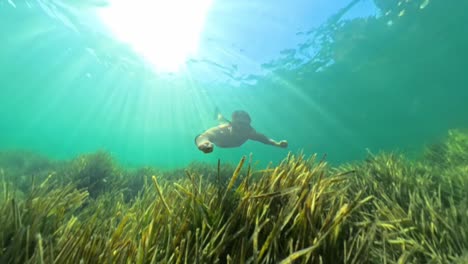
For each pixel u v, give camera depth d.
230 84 24.92
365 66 18.95
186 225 1.42
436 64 18.42
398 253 1.82
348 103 25.67
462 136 6.25
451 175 3.38
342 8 13.93
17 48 25.73
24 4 17.97
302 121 32.62
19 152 11.98
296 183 1.69
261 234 1.42
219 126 4.73
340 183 2.71
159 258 1.31
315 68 20.00
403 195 2.80
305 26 15.43
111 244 1.30
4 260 1.23
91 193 5.08
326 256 1.30
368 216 2.39
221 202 1.52
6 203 1.78
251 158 1.60
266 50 18.17
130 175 6.89
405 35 15.34
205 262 1.21
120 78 28.17
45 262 1.13
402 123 28.02
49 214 1.90
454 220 1.94
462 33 14.93
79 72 29.31
